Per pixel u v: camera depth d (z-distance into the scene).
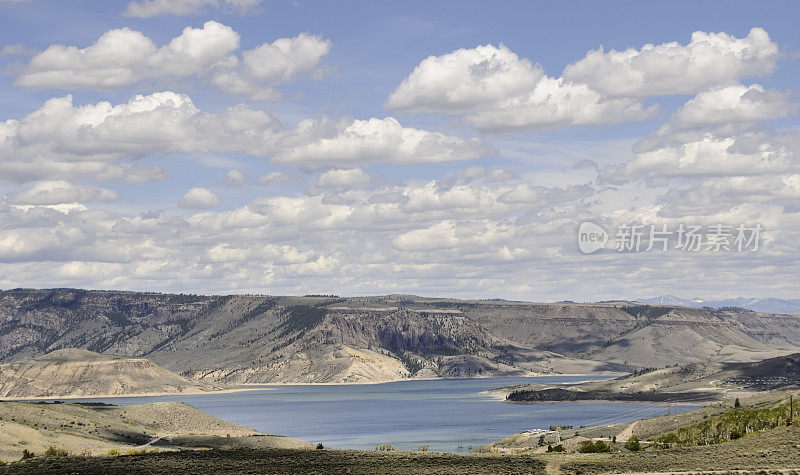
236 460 119.25
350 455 124.94
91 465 114.19
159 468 112.19
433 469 112.38
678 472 104.19
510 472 109.75
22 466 114.31
